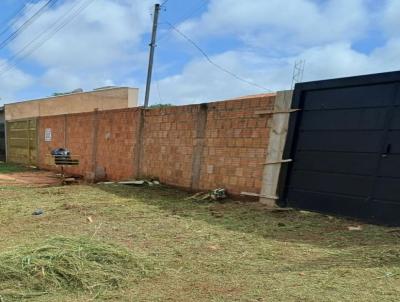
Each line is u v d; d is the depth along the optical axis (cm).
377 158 632
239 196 865
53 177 1661
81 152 1628
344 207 669
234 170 883
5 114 2597
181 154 1059
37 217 739
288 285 389
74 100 2914
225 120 915
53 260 421
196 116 1007
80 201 892
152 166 1184
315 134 727
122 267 436
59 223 681
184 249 521
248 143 852
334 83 697
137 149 1256
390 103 623
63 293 379
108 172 1423
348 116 679
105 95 3055
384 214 613
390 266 428
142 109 1234
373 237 543
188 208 803
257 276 420
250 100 853
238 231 607
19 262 416
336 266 438
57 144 1858
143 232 611
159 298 371
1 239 580
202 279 416
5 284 385
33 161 2131
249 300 360
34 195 1006
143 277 421
